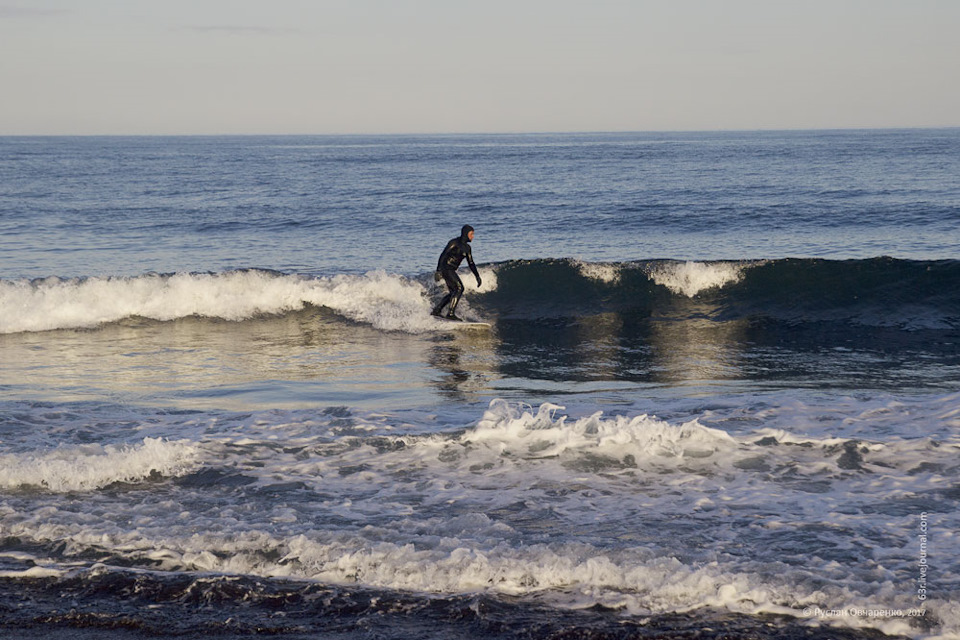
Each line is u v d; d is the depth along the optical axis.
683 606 10.92
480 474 16.27
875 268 39.34
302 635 10.41
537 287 41.41
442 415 20.80
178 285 38.66
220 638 10.38
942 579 11.42
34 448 17.88
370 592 11.48
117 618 10.84
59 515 14.23
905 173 147.88
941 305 37.22
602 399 23.34
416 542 13.06
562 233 70.38
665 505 14.53
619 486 15.52
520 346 32.47
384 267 53.53
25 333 34.50
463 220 80.69
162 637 10.43
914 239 62.44
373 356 30.52
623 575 11.70
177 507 14.67
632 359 29.72
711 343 32.66
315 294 39.47
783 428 18.66
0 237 68.19
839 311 37.66
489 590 11.51
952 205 85.00
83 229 74.25
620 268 41.41
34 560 12.57
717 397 22.17
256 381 26.20
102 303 37.03
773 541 12.87
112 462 16.33
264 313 38.53
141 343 32.72
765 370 27.45
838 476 15.70
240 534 13.34
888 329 34.59
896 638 10.07
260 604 11.22
